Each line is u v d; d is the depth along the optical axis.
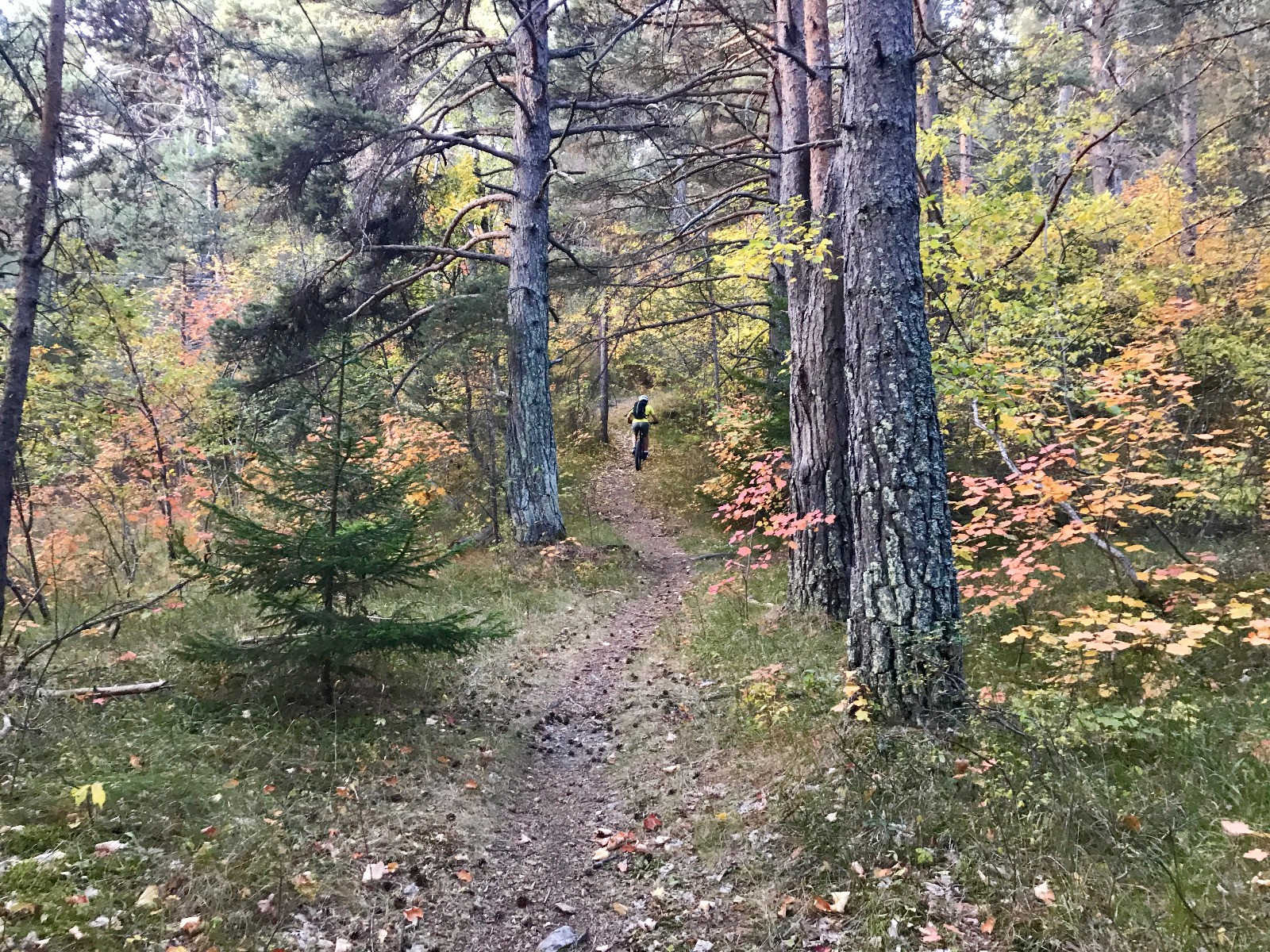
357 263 14.02
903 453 4.78
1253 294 9.49
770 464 9.38
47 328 10.02
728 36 12.03
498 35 17.14
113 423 11.62
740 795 4.54
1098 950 2.76
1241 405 8.85
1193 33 10.73
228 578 5.27
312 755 4.79
